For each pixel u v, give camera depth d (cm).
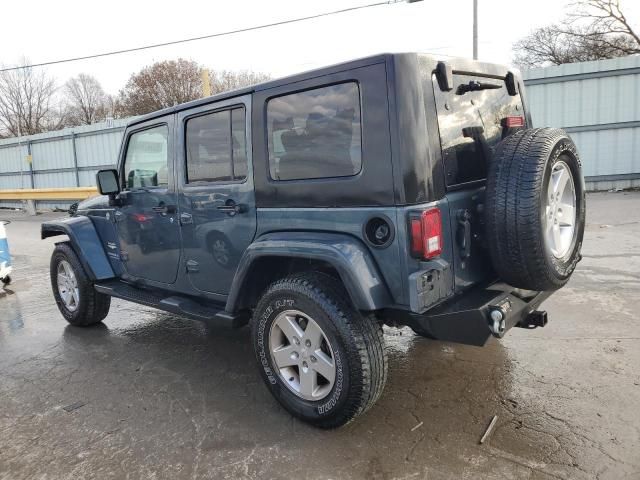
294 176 307
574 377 353
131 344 477
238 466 276
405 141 258
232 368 410
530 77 1353
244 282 330
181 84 3781
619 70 1288
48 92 4762
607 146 1333
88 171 1981
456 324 265
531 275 270
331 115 285
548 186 269
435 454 276
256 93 321
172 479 269
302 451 286
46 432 324
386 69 261
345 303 283
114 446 304
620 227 856
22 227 1441
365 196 273
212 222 365
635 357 378
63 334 518
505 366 377
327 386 299
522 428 296
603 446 274
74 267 506
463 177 293
